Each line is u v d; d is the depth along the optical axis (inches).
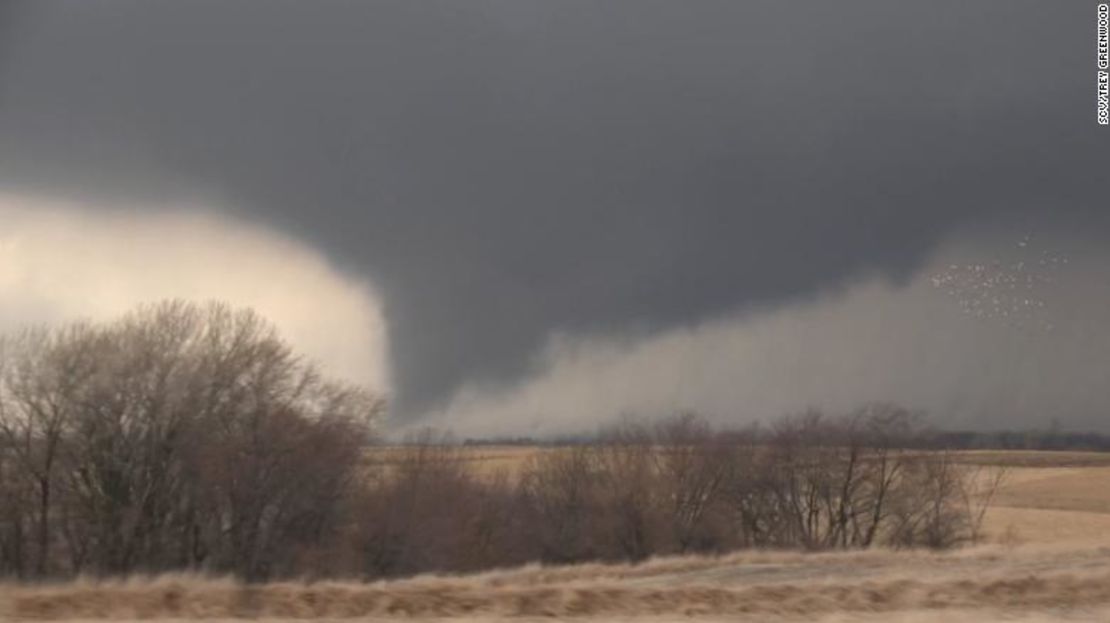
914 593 1208.8
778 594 1198.3
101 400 2236.7
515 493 2878.9
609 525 2925.7
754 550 2411.4
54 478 2225.6
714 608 1156.5
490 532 2746.1
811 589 1214.9
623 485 2965.1
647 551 2918.3
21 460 2204.7
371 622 1085.8
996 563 1482.5
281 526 2317.9
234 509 2260.1
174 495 2260.1
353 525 2412.6
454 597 1169.4
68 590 1157.7
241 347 2362.2
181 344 2341.3
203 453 2257.6
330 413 2444.6
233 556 2240.4
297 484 2332.7
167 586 1188.5
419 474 2635.3
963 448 3779.5
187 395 2278.5
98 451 2234.3
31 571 2165.4
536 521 2869.1
